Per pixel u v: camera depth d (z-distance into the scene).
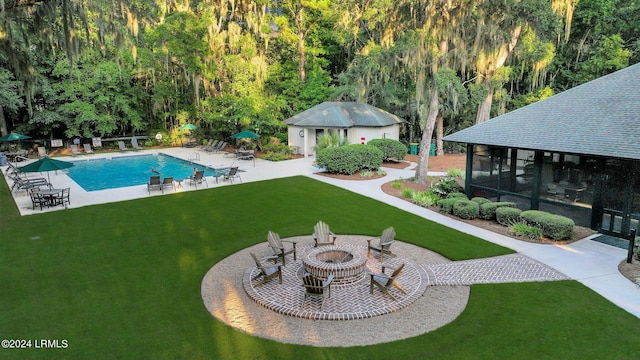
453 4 16.73
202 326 7.18
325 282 7.97
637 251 9.75
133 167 25.52
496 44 19.06
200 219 13.70
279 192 17.52
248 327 7.16
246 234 12.19
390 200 16.19
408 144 32.09
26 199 16.48
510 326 7.12
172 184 18.36
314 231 11.82
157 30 27.81
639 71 13.55
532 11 19.22
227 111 28.45
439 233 12.27
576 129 12.66
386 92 29.72
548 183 13.40
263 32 30.59
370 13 19.28
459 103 24.72
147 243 11.41
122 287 8.71
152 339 6.79
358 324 7.24
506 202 14.07
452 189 16.77
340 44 32.84
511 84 30.84
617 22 29.56
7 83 25.61
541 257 10.34
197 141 34.09
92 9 17.34
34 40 19.95
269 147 28.20
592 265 9.81
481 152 15.45
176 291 8.53
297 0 33.69
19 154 27.36
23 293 8.45
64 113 30.16
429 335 6.87
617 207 11.77
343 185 18.86
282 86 34.28
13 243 11.37
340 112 27.48
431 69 18.20
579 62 30.27
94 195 17.14
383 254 10.32
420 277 9.12
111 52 29.84
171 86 33.25
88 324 7.26
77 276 9.26
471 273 9.37
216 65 29.64
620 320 7.30
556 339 6.73
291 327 7.16
